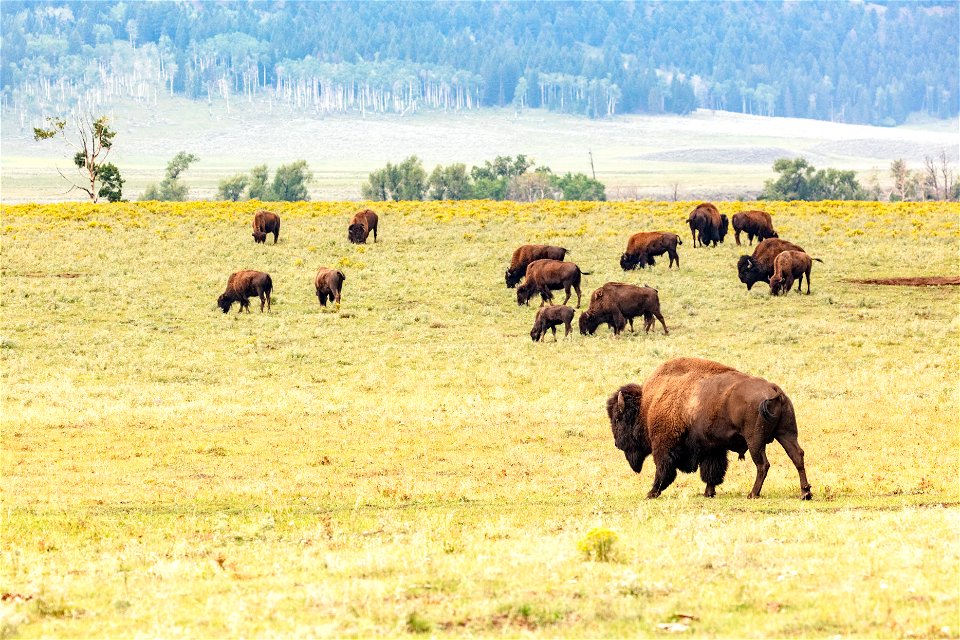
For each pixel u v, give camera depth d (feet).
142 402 319.27
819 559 121.80
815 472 211.61
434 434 268.41
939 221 653.71
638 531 144.05
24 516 175.01
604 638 95.25
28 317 453.99
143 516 176.35
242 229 651.66
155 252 582.76
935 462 217.97
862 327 415.64
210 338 418.92
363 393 331.98
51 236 620.90
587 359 374.22
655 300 409.49
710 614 100.68
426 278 522.47
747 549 127.65
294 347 401.29
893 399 298.56
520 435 265.34
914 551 122.31
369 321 448.24
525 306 471.21
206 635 99.04
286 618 103.45
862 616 97.66
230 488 205.87
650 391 185.16
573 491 197.47
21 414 294.66
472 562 125.49
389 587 114.32
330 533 155.94
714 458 179.32
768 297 472.03
